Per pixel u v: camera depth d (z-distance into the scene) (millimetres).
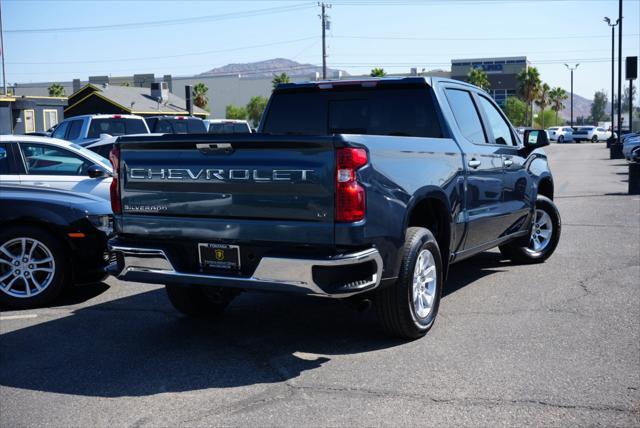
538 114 102812
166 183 5051
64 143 8578
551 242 8516
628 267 8117
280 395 4367
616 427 3834
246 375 4742
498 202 6930
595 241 9977
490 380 4543
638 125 55562
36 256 6898
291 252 4613
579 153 43625
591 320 5914
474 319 6008
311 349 5281
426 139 5586
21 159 8234
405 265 5113
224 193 4840
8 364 5059
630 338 5398
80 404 4293
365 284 4680
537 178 7977
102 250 7000
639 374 4621
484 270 8102
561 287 7152
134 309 6648
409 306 5188
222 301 6293
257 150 4723
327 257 4516
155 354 5234
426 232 5371
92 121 16547
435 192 5516
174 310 6590
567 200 15758
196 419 4027
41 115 44125
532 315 6102
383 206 4797
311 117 6691
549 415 3992
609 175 24094
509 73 102750
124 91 53219
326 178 4543
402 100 6305
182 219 5004
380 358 5027
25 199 6773
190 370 4863
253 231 4746
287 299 6891
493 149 6852
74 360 5125
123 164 5234
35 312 6609
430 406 4141
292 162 4621
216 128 22297
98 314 6477
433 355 5066
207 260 4984
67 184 8344
